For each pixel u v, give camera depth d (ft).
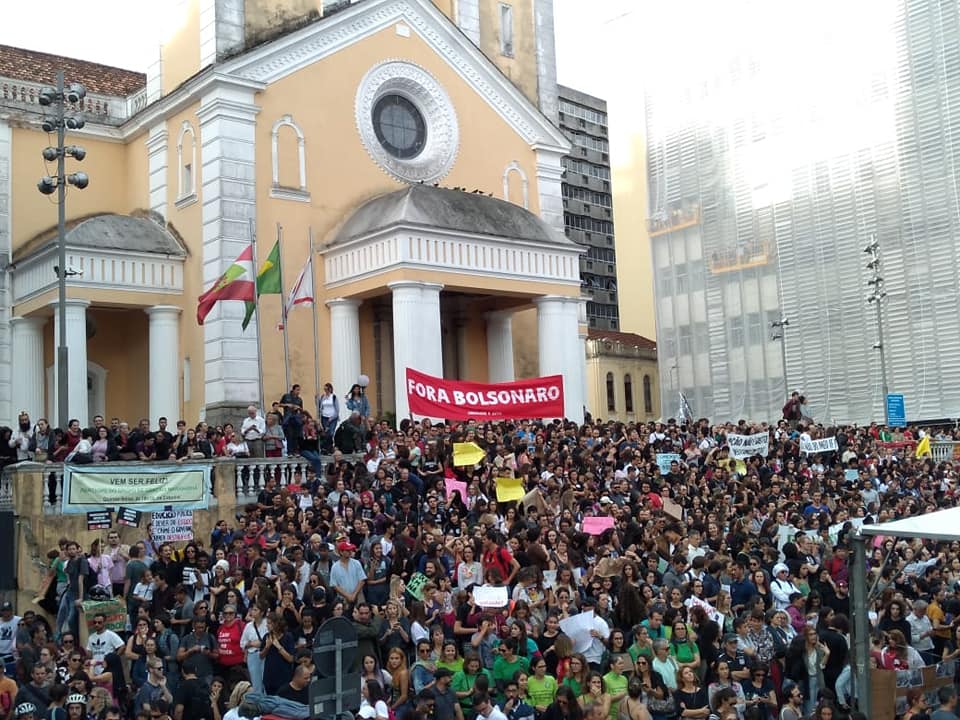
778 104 167.02
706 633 51.21
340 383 108.99
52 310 109.29
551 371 114.11
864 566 44.27
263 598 50.16
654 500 72.33
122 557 60.13
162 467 68.08
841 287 157.79
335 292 110.63
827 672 52.31
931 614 61.46
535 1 140.26
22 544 66.74
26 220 118.11
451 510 66.44
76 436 72.54
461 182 124.88
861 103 157.28
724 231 173.58
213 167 107.14
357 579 55.52
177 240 112.47
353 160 115.85
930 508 81.00
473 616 51.98
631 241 220.84
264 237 108.68
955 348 145.59
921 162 150.30
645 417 206.49
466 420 88.53
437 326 104.63
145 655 49.29
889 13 154.92
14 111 118.11
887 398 130.62
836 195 159.43
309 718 41.93
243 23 111.55
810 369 160.56
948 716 46.21
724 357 171.94
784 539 70.74
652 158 185.68
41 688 45.42
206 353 106.11
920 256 149.69
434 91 123.65
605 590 55.93
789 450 99.25
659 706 48.37
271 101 110.63
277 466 76.38
